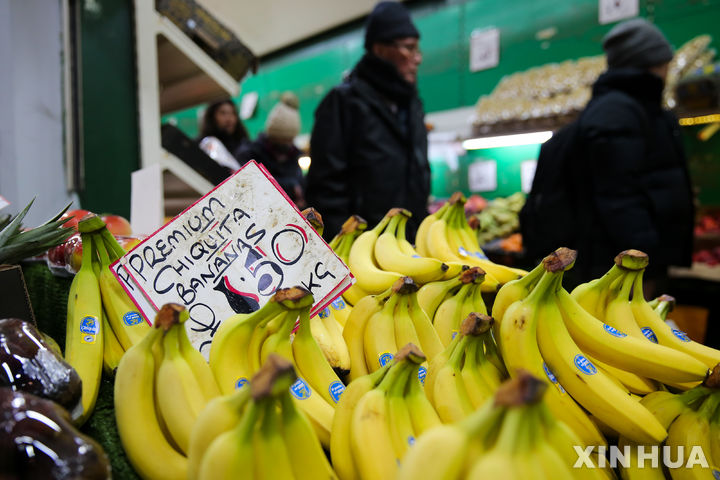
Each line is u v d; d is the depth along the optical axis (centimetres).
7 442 49
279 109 351
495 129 358
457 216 126
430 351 86
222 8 467
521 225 249
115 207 206
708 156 332
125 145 206
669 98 295
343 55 513
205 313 82
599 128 197
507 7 406
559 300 77
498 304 80
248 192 87
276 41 561
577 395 72
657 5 338
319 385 75
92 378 76
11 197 185
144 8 200
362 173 214
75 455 50
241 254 85
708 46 320
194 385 64
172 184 223
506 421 45
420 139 232
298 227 88
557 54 385
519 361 72
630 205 196
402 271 102
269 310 70
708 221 306
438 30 451
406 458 47
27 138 186
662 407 75
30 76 185
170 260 83
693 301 270
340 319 101
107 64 199
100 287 87
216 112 356
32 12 184
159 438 64
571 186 216
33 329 71
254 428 51
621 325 84
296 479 57
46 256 120
